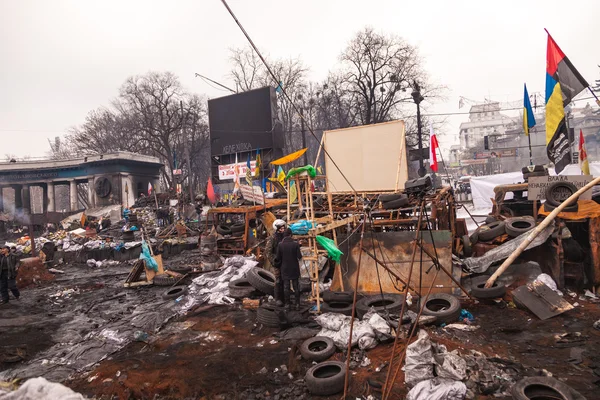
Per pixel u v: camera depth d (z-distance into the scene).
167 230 24.19
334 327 6.25
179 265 14.84
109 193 48.66
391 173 11.26
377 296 7.54
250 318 7.63
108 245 19.14
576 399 3.86
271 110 31.47
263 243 12.85
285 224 7.61
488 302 7.38
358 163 11.64
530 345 5.46
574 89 9.36
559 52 9.52
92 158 49.28
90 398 4.89
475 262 8.58
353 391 4.59
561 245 7.66
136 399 4.86
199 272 11.70
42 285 13.62
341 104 43.78
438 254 8.11
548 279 7.20
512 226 9.07
